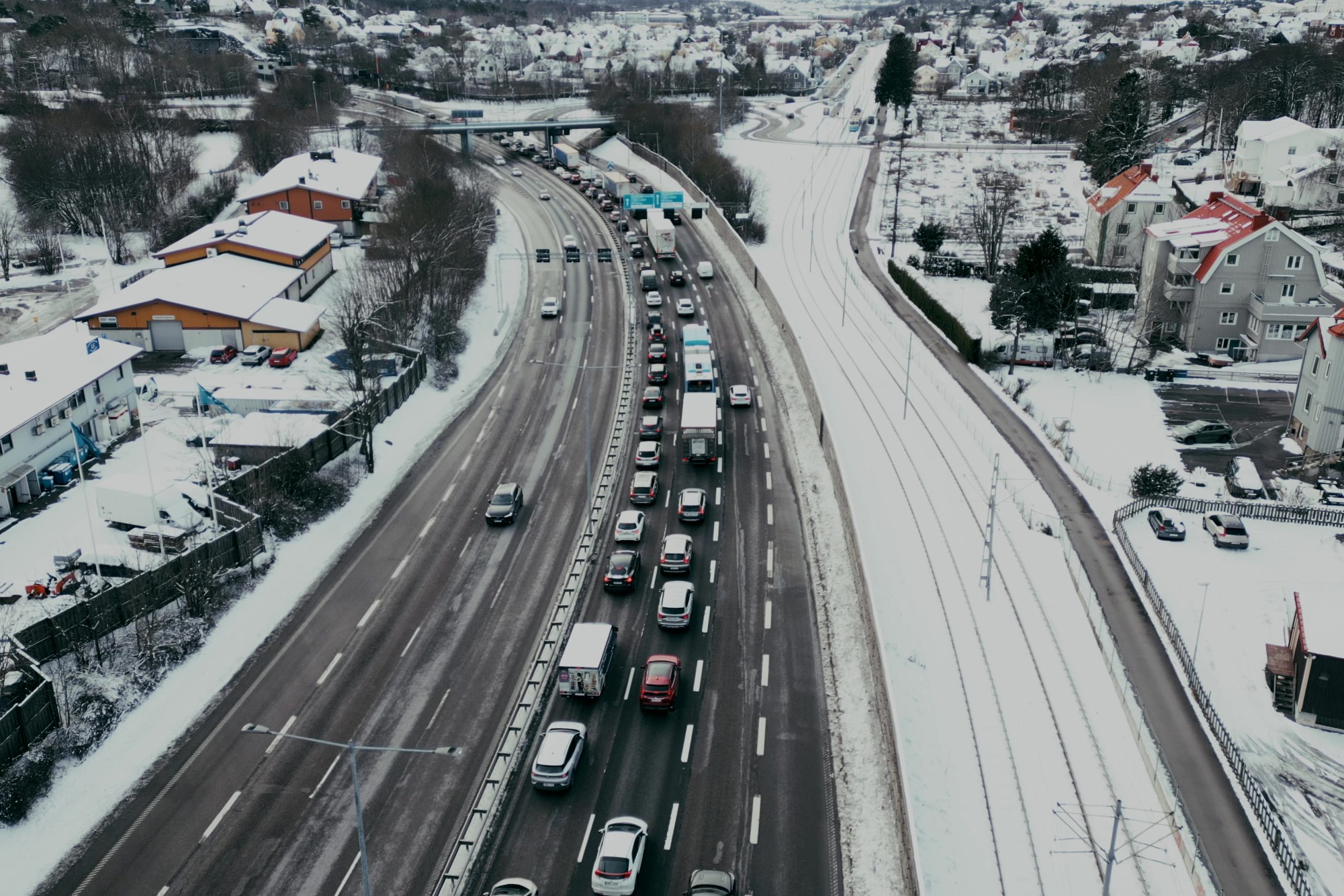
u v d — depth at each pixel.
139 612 57.00
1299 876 43.66
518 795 46.72
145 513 66.81
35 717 49.09
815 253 145.12
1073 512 75.75
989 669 57.53
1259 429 89.06
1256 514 74.62
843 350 108.44
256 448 75.44
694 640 57.97
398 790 47.34
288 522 69.00
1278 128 161.62
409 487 76.31
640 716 51.91
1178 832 45.97
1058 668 58.16
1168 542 71.81
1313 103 190.88
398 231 120.88
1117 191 134.12
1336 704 53.78
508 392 94.19
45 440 74.56
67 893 42.19
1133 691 54.50
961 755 50.50
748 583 63.56
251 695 53.88
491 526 70.56
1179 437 87.19
